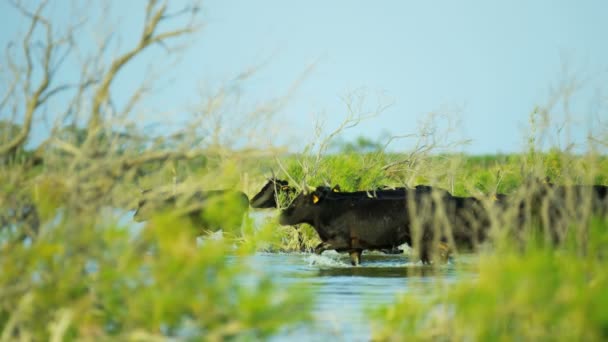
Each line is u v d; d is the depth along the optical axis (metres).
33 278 30.61
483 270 29.38
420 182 90.50
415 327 29.64
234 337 27.83
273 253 76.94
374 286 50.81
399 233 66.88
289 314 27.08
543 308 27.98
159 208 31.67
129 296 28.30
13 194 30.33
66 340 28.42
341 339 32.66
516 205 39.03
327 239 69.19
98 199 29.53
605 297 27.56
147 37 29.62
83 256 28.89
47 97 30.48
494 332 28.14
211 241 28.72
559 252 34.53
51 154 30.78
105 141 30.36
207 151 30.42
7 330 26.97
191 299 26.89
